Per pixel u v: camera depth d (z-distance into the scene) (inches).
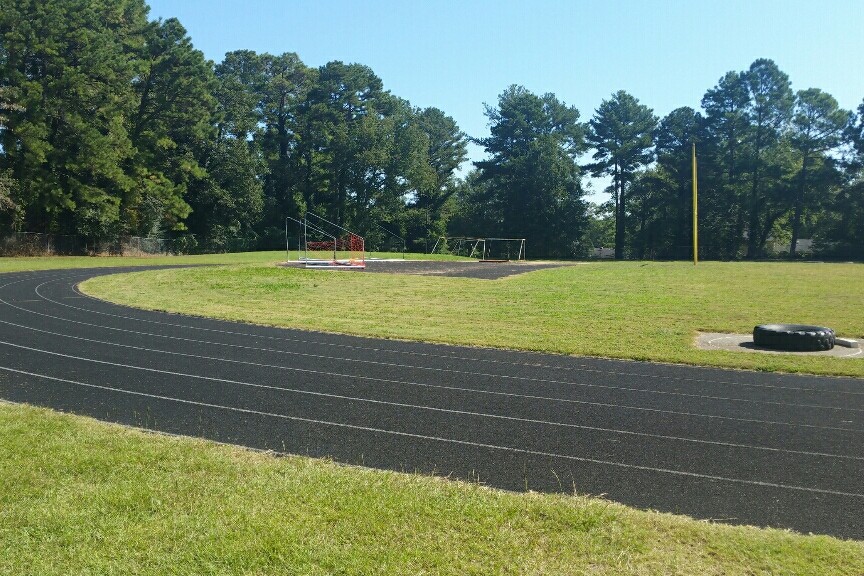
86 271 1250.6
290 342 512.1
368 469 229.9
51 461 224.1
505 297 833.5
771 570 159.9
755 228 2864.2
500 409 321.1
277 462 232.7
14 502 191.2
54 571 156.0
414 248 3294.8
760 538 177.3
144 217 2245.3
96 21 1996.8
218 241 2613.2
